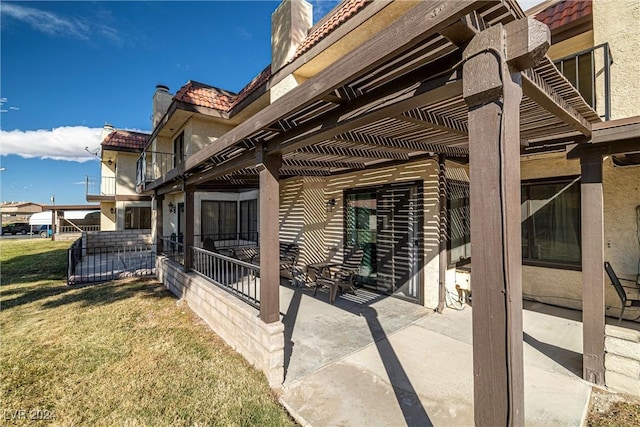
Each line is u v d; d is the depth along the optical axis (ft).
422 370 11.50
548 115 9.14
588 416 8.95
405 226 19.85
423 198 18.60
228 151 12.80
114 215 64.08
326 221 25.34
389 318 16.83
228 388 10.71
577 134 10.79
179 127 35.81
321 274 22.54
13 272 32.65
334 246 24.71
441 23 4.77
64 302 21.45
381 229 21.47
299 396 10.13
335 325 15.90
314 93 7.14
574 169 17.02
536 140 12.01
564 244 17.57
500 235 4.91
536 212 18.65
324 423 8.84
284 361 12.12
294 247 26.25
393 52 5.40
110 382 11.33
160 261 27.81
